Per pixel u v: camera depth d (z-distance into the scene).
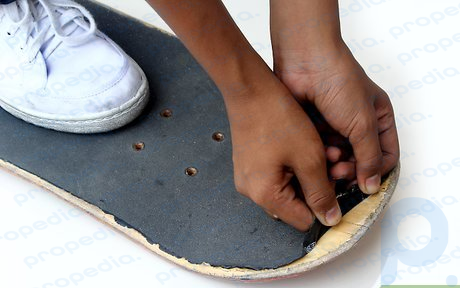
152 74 1.04
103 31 1.08
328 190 0.88
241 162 0.87
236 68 0.84
